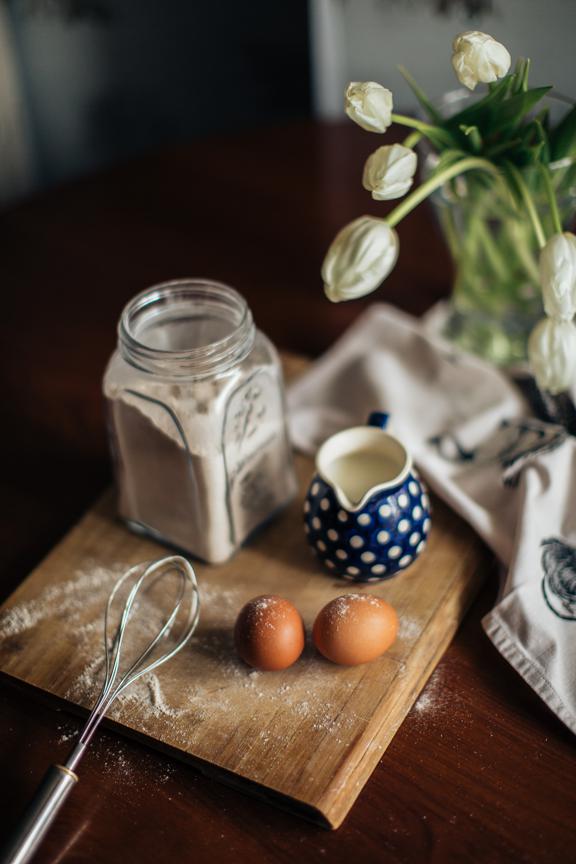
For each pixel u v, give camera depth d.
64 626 0.71
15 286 1.06
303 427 0.88
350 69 1.43
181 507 0.73
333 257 0.66
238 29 1.41
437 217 0.87
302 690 0.65
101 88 1.52
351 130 1.21
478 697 0.66
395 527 0.69
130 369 0.70
